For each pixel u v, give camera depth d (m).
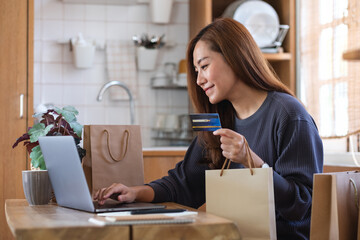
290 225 1.44
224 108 1.73
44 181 1.54
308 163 1.40
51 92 3.50
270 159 1.52
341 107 2.49
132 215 1.11
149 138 3.63
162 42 3.56
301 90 3.11
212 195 1.26
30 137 1.62
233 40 1.56
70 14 3.54
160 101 3.66
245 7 3.15
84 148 1.60
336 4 2.52
